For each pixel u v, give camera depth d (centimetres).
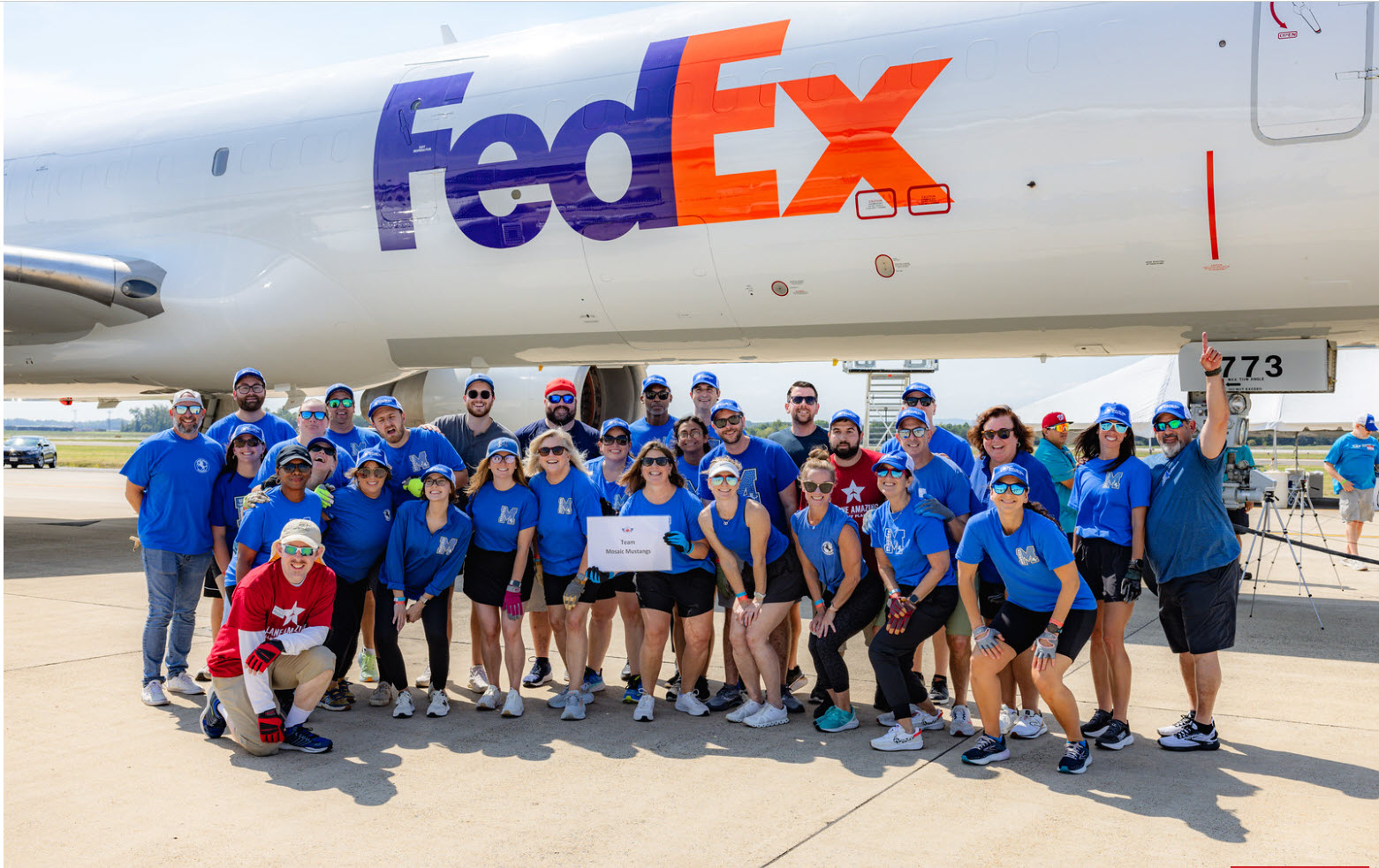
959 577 485
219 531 606
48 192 1174
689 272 869
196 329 1096
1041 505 494
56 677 635
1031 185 738
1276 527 1742
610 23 946
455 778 455
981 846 372
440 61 1012
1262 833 384
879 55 786
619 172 868
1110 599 500
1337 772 459
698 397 706
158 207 1108
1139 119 705
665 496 559
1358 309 707
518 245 924
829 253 813
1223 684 624
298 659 491
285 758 486
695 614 562
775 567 549
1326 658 700
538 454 578
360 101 1023
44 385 1345
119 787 441
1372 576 1138
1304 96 665
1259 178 679
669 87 859
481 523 579
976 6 773
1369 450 1245
